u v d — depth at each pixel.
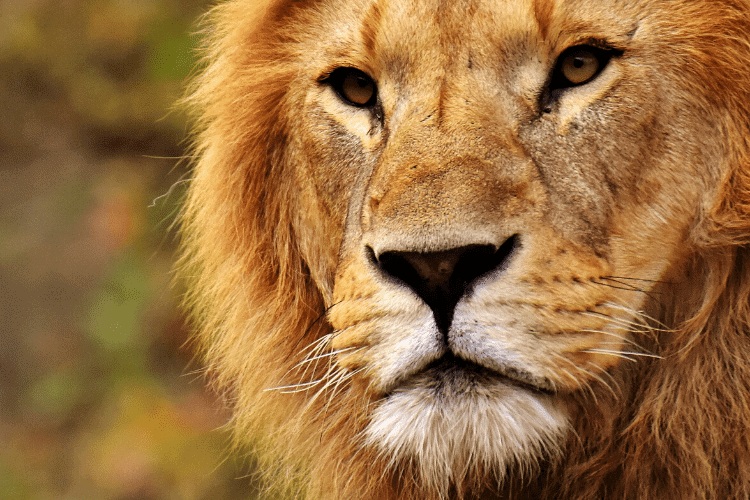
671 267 4.24
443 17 4.15
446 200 3.83
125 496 8.97
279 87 4.94
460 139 3.99
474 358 3.82
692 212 4.20
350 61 4.51
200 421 9.23
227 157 5.17
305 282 5.04
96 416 10.12
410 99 4.20
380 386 4.02
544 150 4.07
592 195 4.07
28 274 11.20
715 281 4.20
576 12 4.07
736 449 4.20
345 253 4.34
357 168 4.52
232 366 5.35
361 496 4.90
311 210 4.86
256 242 5.14
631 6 4.10
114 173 10.36
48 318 11.16
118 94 10.20
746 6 4.13
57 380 10.31
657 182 4.14
